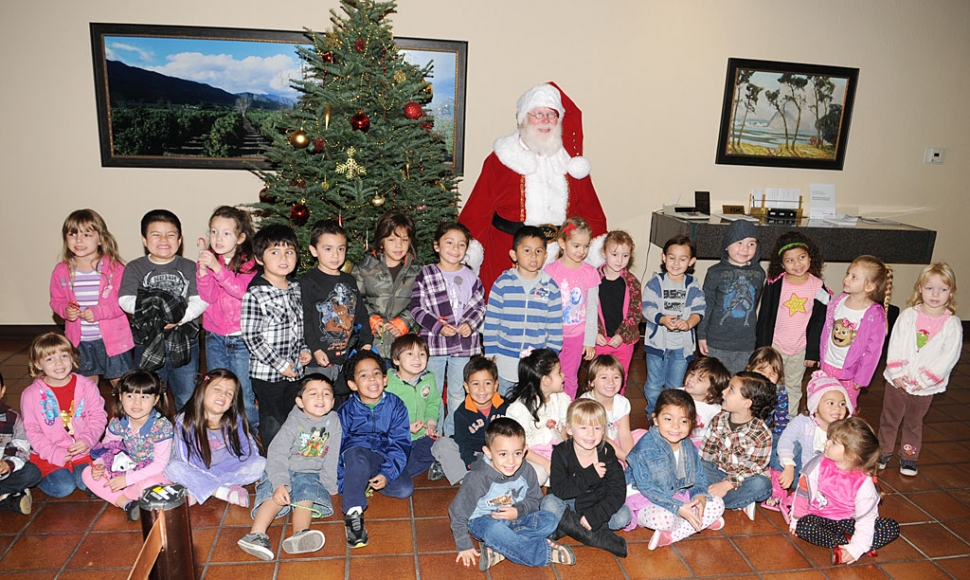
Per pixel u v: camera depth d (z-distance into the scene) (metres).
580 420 2.50
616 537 2.59
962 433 3.85
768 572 2.52
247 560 2.46
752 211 5.19
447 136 4.79
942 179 5.43
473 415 2.96
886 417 3.32
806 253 3.46
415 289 3.26
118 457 2.72
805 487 2.74
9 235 4.62
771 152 5.17
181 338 3.16
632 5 4.75
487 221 3.85
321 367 3.12
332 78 3.39
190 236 4.75
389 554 2.53
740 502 2.81
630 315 3.56
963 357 5.21
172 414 2.86
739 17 4.88
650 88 4.91
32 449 2.77
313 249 3.06
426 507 2.88
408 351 2.96
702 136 5.07
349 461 2.69
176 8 4.39
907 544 2.74
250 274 3.20
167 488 1.52
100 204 4.63
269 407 3.04
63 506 2.78
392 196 3.38
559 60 4.77
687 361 3.64
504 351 3.29
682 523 2.63
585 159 3.92
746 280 3.54
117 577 2.34
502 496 2.48
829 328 3.40
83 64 4.41
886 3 5.00
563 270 3.43
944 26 5.11
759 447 2.79
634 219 5.16
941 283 3.07
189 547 1.54
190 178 4.66
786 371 3.58
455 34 4.63
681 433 2.61
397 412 2.89
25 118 4.45
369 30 3.33
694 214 4.96
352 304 3.12
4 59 4.34
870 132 5.25
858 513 2.59
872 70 5.12
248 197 4.74
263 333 2.94
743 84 4.99
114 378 3.33
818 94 5.10
